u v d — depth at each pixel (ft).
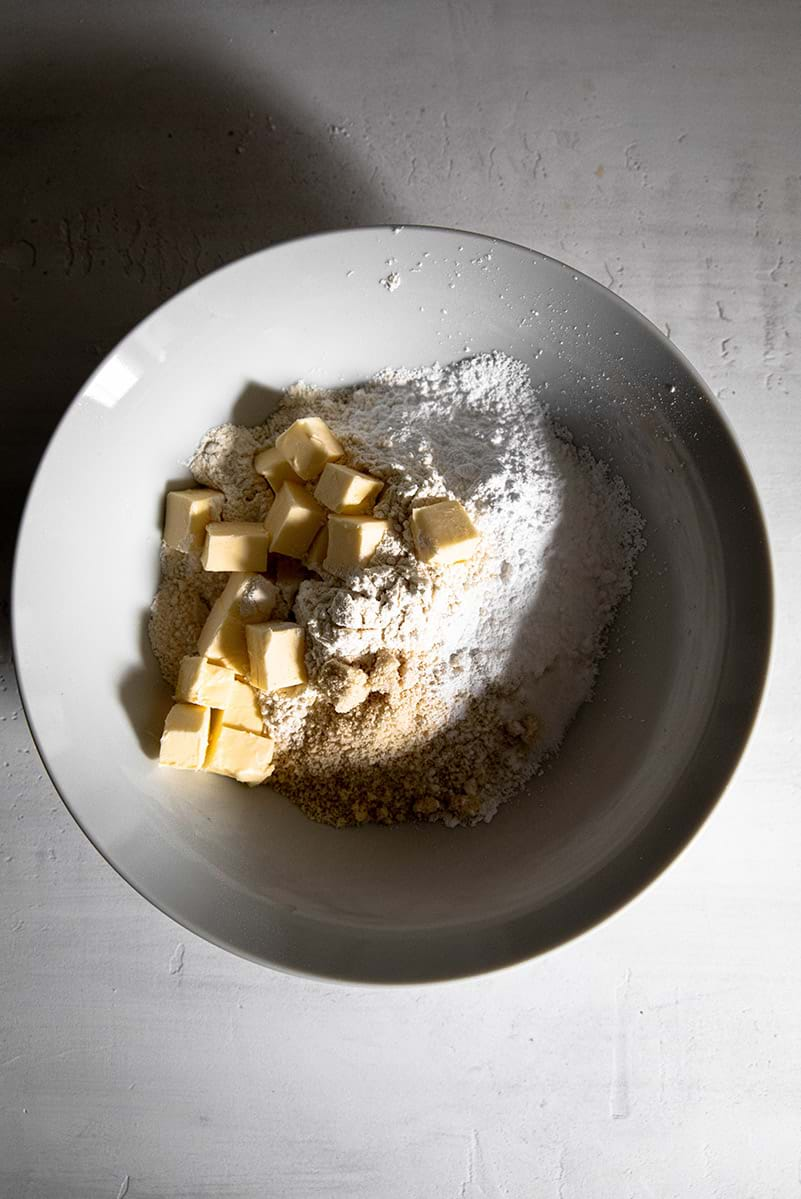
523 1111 1.24
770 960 1.25
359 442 1.14
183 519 1.12
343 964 1.05
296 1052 1.24
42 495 1.05
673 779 1.07
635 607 1.16
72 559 1.07
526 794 1.16
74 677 1.06
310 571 1.16
